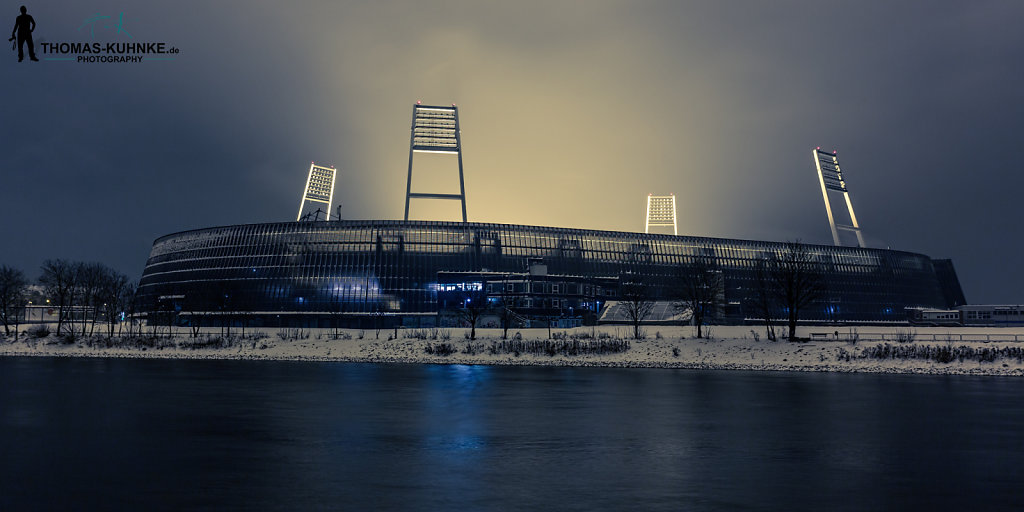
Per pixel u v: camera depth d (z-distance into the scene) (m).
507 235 187.62
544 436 37.16
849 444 35.12
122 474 28.05
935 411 46.88
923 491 25.69
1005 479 27.59
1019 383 66.38
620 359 92.06
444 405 49.47
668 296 187.25
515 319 143.38
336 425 40.56
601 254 196.25
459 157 189.50
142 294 199.25
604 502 24.05
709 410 47.34
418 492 25.30
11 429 38.72
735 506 23.62
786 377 72.94
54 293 159.50
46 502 23.92
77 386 60.38
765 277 195.25
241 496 24.69
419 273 174.25
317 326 169.62
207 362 91.19
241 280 176.88
